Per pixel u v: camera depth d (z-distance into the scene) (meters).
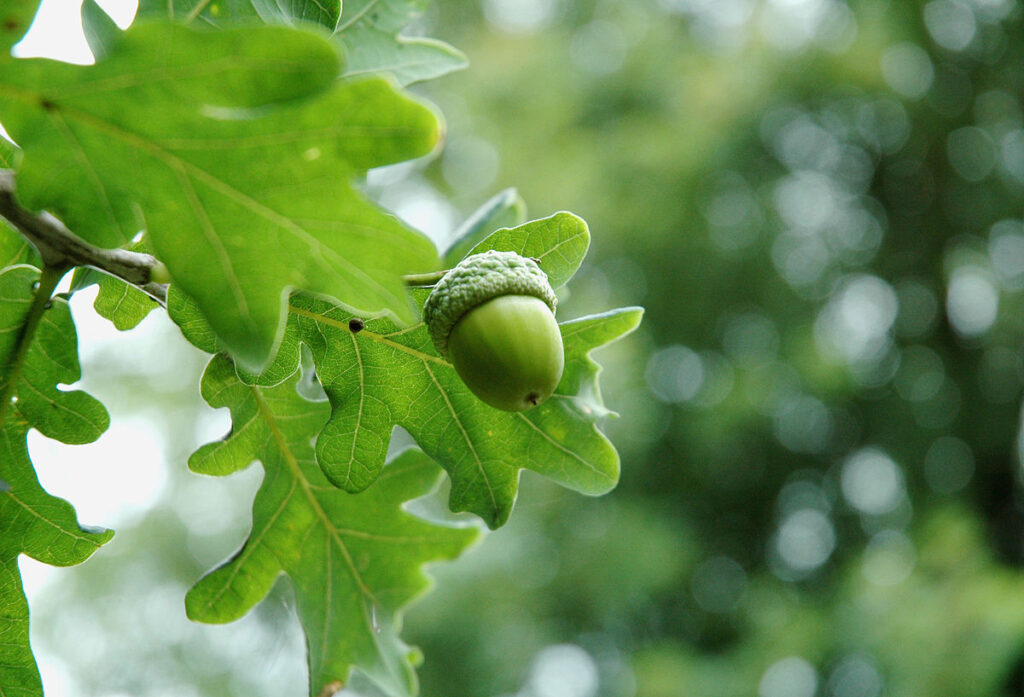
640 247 7.09
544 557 6.33
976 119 7.69
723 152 7.05
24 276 1.42
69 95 0.98
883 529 7.39
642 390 6.45
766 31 7.07
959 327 7.82
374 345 1.54
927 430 7.54
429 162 7.73
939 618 4.98
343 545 1.83
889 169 8.09
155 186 1.04
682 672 5.65
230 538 6.55
